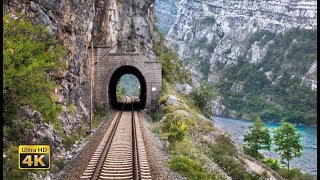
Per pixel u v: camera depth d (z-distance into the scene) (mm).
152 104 50656
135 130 31312
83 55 39438
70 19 33625
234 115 186125
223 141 40062
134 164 19266
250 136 61875
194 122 41312
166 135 31094
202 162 25172
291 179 52000
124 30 65875
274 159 62719
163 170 19469
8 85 17359
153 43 77188
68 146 24516
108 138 27016
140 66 50344
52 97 24953
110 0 55562
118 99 77250
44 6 29141
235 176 29453
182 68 76375
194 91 65312
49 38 25406
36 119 21734
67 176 17734
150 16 80625
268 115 186750
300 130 129250
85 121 35062
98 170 17844
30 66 17812
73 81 34344
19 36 19047
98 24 52031
